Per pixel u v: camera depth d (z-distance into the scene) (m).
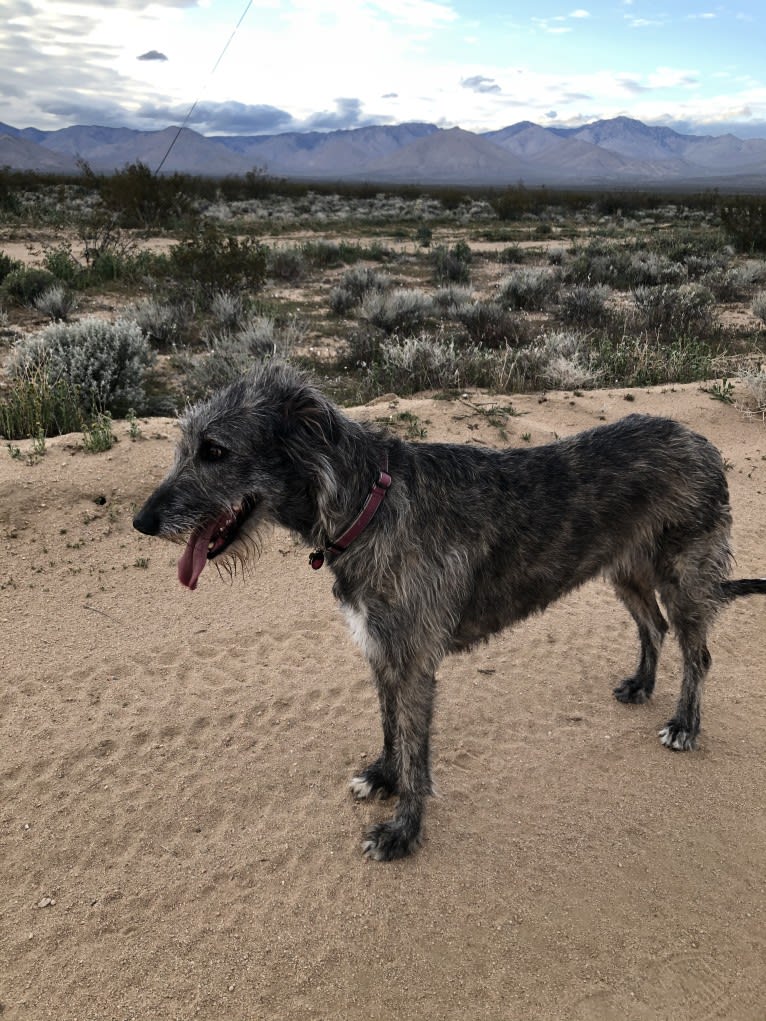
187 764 1.34
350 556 1.09
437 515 1.13
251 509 1.08
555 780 1.35
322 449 1.06
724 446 2.89
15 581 1.84
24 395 2.72
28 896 1.08
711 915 1.10
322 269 7.92
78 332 3.28
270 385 1.08
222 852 1.17
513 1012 0.95
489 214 15.85
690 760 1.41
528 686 1.61
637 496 1.28
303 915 1.08
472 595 1.20
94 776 1.30
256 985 0.98
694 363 4.02
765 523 2.35
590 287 6.90
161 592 1.86
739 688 1.62
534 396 3.29
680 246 8.84
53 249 6.66
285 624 1.77
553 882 1.14
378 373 3.79
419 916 1.08
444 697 1.57
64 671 1.56
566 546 1.24
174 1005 0.95
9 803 1.24
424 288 7.09
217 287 5.69
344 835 1.22
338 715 1.49
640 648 1.71
